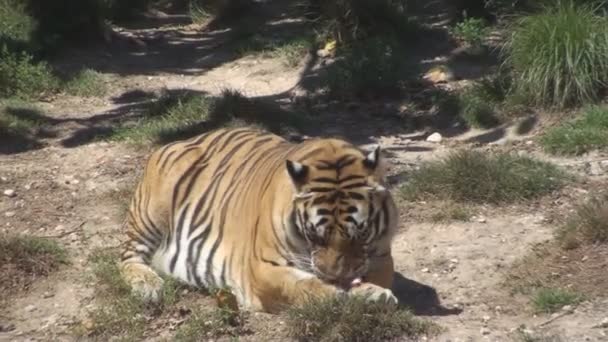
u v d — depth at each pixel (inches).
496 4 840.9
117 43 976.3
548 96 637.3
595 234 426.6
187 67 901.2
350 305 349.4
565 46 633.0
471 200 500.7
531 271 415.8
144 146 627.8
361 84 735.7
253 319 368.5
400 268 433.4
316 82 771.4
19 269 441.4
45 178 576.4
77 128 685.3
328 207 341.4
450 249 448.8
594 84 629.6
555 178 514.6
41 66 805.9
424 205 498.9
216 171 409.7
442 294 404.2
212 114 663.8
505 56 729.0
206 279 398.3
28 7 957.8
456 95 690.8
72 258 459.8
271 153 394.9
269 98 763.4
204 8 1154.7
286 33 941.8
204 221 402.9
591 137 567.8
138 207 426.0
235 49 914.1
